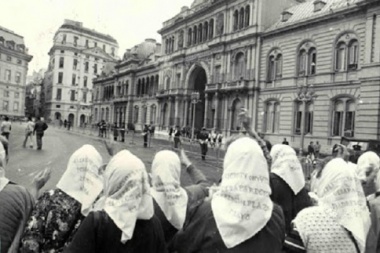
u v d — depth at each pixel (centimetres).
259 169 274
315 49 3500
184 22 5612
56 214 335
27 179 1247
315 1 3634
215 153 2816
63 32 10800
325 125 3325
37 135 2422
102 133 4369
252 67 4153
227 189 272
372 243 360
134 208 271
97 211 279
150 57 7319
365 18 3005
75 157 364
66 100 10575
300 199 432
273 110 3934
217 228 264
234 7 4525
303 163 1497
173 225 370
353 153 1405
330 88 3303
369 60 2919
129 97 7375
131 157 291
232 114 4428
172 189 376
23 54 9462
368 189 509
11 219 336
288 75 3734
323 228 305
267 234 265
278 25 4009
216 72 4788
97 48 11200
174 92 5694
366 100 2920
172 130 4550
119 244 266
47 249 329
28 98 14075
